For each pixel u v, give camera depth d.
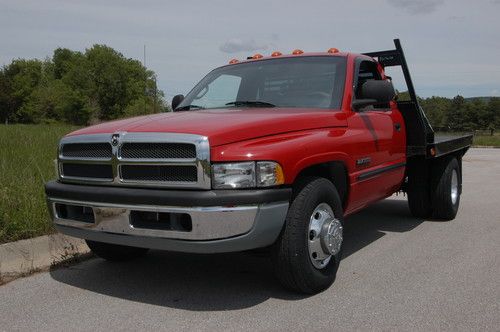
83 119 98.69
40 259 5.21
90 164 4.16
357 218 7.57
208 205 3.60
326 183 4.28
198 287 4.48
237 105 5.21
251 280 4.64
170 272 4.92
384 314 3.81
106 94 100.31
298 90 5.16
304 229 4.00
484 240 6.08
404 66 6.42
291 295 4.24
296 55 5.65
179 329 3.59
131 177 3.92
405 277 4.67
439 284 4.47
